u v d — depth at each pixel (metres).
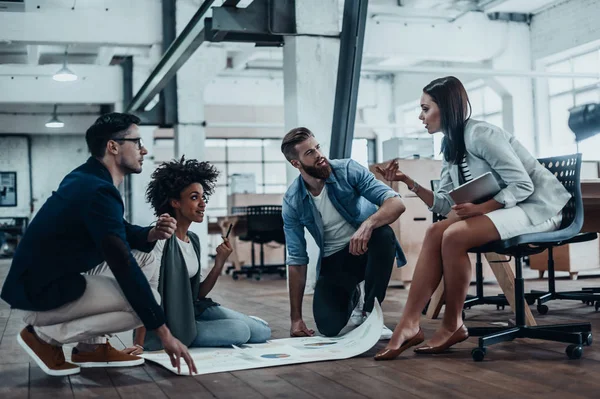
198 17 6.71
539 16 12.45
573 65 12.20
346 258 3.40
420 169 6.16
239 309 5.02
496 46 12.34
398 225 6.19
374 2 11.95
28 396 2.26
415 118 16.77
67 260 2.34
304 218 3.38
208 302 3.14
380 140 17.30
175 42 7.65
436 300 4.07
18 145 18.59
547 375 2.32
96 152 2.46
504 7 12.17
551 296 4.42
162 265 2.89
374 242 3.19
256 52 13.75
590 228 4.77
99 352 2.69
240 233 9.41
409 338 2.72
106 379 2.48
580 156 2.80
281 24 6.14
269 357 2.77
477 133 2.77
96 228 2.23
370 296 3.18
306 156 3.24
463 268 2.73
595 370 2.38
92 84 12.45
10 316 4.80
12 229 18.00
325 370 2.53
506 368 2.46
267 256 10.45
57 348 2.58
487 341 2.65
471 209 2.70
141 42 9.81
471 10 12.35
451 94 2.80
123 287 2.21
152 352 2.95
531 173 2.79
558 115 12.54
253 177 12.10
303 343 3.12
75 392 2.29
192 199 2.94
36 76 12.38
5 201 18.52
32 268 2.33
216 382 2.38
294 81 6.25
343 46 5.23
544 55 12.43
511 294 3.68
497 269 3.75
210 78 10.92
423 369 2.49
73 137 18.91
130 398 2.18
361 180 3.32
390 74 17.34
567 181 2.87
